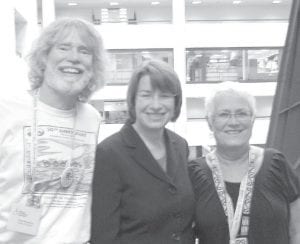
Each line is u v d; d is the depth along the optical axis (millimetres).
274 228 3789
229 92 3918
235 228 3781
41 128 3600
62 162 3635
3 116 3518
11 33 15727
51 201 3602
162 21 29406
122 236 3650
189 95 26453
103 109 26141
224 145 3928
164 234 3646
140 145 3727
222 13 29422
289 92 7695
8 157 3512
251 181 3867
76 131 3744
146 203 3623
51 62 3684
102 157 3713
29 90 3756
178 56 26375
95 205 3695
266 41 26984
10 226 3533
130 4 28797
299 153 7543
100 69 3893
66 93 3652
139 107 3768
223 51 26906
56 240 3582
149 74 3723
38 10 27094
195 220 3889
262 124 26766
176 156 3896
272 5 29531
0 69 14352
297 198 3965
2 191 3549
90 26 3787
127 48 26391
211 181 3902
